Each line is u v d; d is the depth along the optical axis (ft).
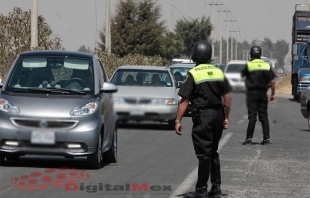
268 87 109.81
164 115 126.93
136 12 427.74
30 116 76.07
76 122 76.38
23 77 82.69
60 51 87.92
